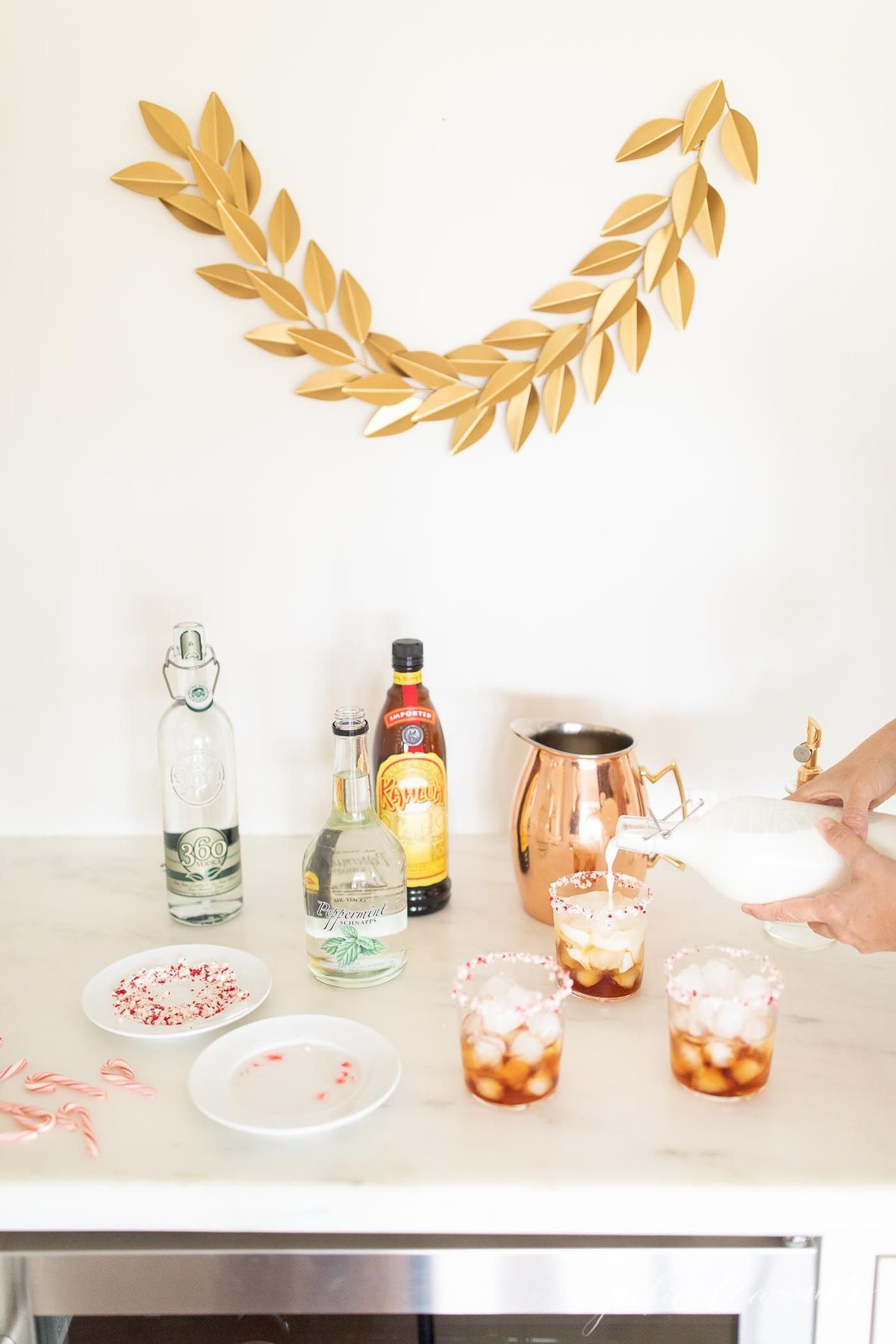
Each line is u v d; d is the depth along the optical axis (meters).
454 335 1.38
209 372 1.39
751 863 1.05
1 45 1.29
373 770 1.38
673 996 0.97
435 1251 0.90
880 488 1.42
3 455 1.41
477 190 1.33
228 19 1.28
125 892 1.36
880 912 0.98
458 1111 0.95
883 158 1.32
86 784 1.52
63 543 1.44
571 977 1.13
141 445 1.41
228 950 1.18
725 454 1.41
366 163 1.33
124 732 1.50
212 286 1.36
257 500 1.43
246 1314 0.93
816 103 1.31
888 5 1.28
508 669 1.48
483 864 1.44
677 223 1.33
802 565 1.45
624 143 1.32
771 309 1.37
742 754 1.51
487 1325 0.94
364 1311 0.92
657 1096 0.97
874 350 1.38
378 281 1.36
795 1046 1.05
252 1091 0.95
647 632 1.47
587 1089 0.98
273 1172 0.87
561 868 1.23
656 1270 0.91
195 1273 0.91
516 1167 0.87
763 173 1.33
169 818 1.28
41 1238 0.92
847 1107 0.95
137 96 1.31
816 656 1.47
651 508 1.43
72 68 1.30
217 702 1.49
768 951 1.22
